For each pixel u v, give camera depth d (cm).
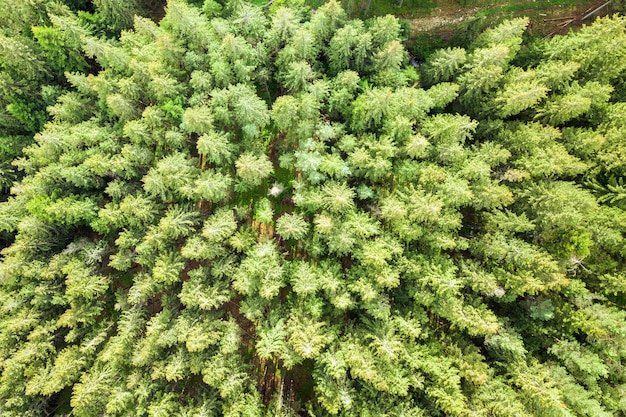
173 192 3578
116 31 4103
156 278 3341
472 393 2980
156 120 3441
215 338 3197
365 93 3419
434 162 3400
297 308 3322
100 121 3775
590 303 3005
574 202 2983
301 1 3953
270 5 4306
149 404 3219
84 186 3650
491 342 3064
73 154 3538
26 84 3759
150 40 3778
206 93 3569
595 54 3238
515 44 3334
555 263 2922
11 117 3784
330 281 3144
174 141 3494
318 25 3488
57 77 4003
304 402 3631
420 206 3030
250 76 3819
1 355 3341
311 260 3600
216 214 3500
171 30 3731
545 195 3070
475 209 3556
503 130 3381
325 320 3303
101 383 3216
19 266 3391
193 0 4081
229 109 3728
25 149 3566
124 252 3512
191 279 3397
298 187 3591
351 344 3061
